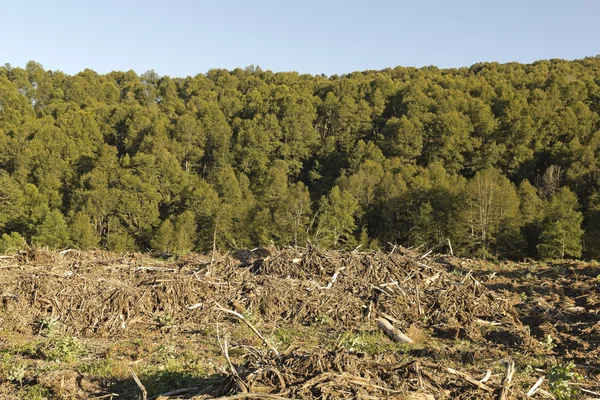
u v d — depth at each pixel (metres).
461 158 66.44
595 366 7.14
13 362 7.12
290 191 49.22
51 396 6.03
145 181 53.28
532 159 63.75
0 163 59.00
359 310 9.95
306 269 11.36
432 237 45.00
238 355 7.54
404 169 58.38
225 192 52.44
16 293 9.43
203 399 5.03
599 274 12.05
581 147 56.94
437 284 10.91
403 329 9.29
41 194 50.34
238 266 11.80
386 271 11.20
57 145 60.41
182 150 67.62
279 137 72.75
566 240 37.34
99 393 6.04
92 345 8.16
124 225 49.16
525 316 9.84
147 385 6.20
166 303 9.73
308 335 8.88
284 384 4.96
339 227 41.56
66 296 9.47
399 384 5.18
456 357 7.62
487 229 42.69
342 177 57.22
